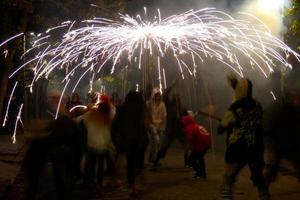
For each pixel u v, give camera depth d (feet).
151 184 41.96
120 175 41.68
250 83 29.71
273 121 34.19
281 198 35.24
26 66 74.79
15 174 40.96
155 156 50.11
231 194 29.43
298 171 35.70
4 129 76.95
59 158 29.86
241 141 28.73
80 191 38.81
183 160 58.13
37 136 29.66
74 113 43.62
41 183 40.14
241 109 28.96
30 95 81.25
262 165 29.50
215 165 53.47
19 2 60.03
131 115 36.91
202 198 35.94
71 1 73.46
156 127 49.88
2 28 63.36
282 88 60.49
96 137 36.24
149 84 51.78
